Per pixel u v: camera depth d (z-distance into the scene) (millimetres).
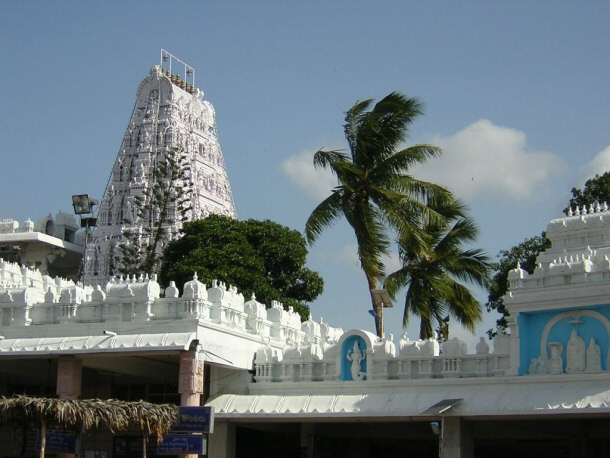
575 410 30750
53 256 96375
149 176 103312
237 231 70250
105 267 100188
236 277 64875
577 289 32531
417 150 42906
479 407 32781
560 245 39469
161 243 97375
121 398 45312
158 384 44844
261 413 36969
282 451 43906
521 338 33594
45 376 45594
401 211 42719
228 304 39031
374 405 35062
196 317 37094
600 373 31391
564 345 32969
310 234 43156
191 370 36188
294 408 36594
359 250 43094
